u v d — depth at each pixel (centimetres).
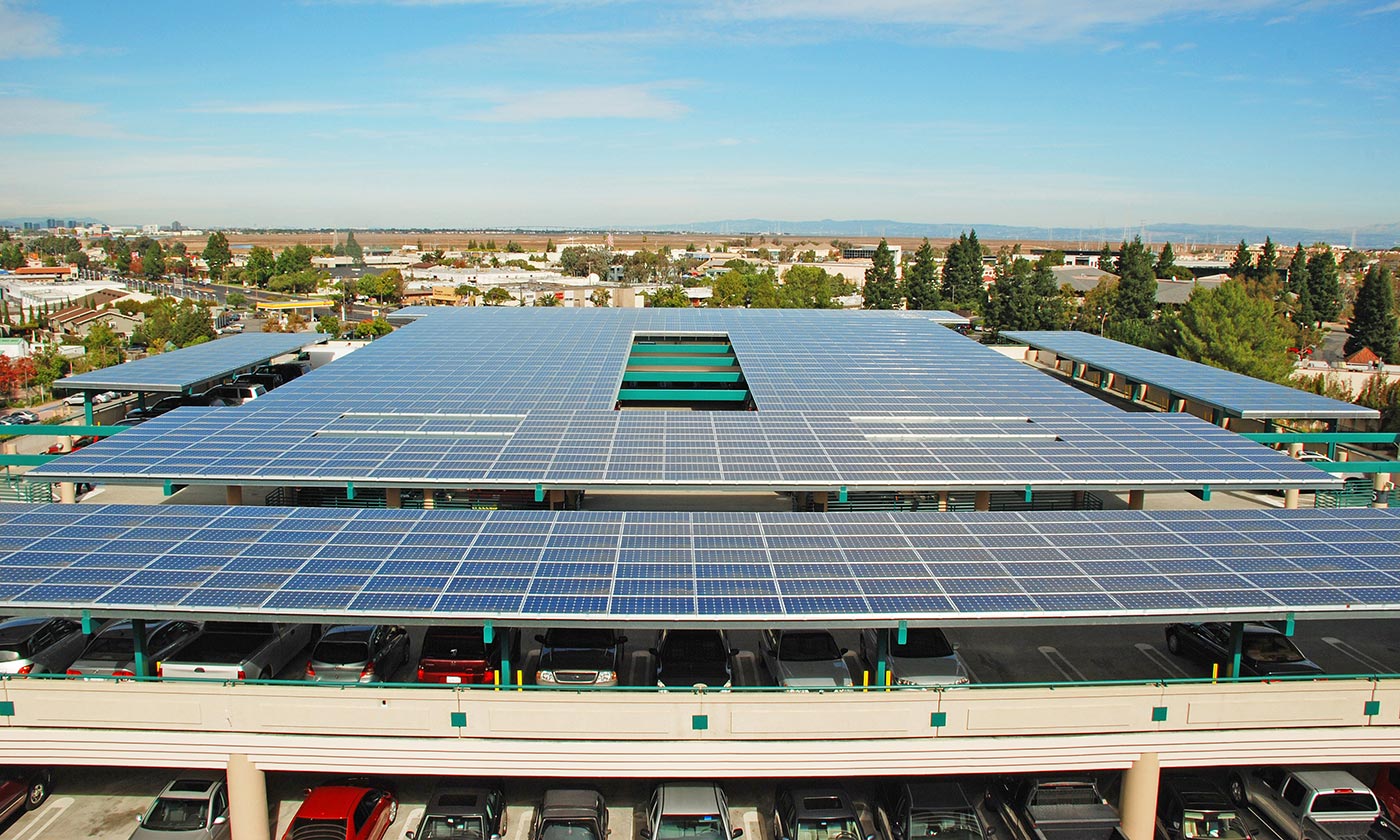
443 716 1806
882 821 1900
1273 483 2622
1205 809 1839
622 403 4425
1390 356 9594
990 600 1866
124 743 1822
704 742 1806
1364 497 3425
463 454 2791
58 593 1847
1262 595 1902
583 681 2083
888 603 1847
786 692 1823
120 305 12156
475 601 1834
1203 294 6188
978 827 1758
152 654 2188
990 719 1830
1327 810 1833
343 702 1805
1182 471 2702
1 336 10294
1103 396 5081
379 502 3200
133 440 2892
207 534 2189
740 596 1869
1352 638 2497
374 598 1844
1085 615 1822
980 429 3153
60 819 1911
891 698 1816
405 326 5159
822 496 2880
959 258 11362
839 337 4928
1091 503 3375
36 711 1825
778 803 1861
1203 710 1856
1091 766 1850
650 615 1778
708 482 2559
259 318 13088
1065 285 13488
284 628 2264
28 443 4259
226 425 3080
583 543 2150
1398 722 1884
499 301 14100
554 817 1728
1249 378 4131
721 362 4591
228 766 1828
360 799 1797
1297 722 1869
